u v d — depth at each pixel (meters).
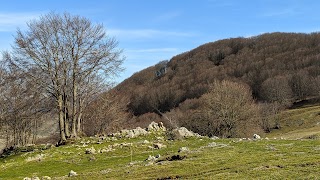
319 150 18.33
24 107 41.38
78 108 40.38
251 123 68.88
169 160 20.08
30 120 46.44
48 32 34.06
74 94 36.12
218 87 72.81
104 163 22.81
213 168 16.27
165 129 36.88
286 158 16.88
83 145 30.17
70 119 38.97
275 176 13.80
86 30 35.53
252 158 17.50
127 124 69.44
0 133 55.12
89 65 36.06
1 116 49.28
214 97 69.25
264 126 108.75
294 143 21.62
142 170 17.77
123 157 24.09
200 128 68.81
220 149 21.16
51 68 34.41
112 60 37.16
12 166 24.61
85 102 43.50
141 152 25.23
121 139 31.97
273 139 24.62
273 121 111.81
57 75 34.50
